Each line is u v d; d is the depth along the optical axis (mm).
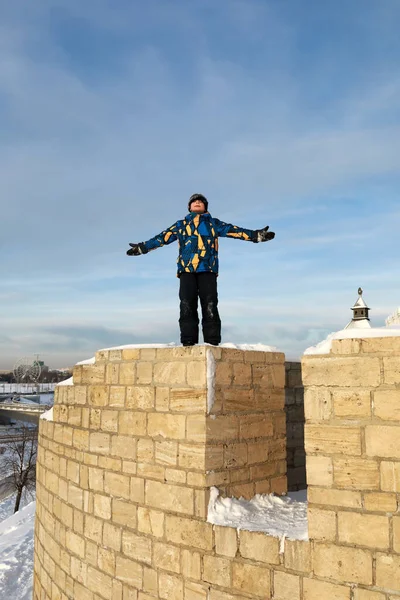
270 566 4809
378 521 4250
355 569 4305
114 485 6648
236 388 6078
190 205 7160
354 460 4402
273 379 6688
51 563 8320
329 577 4426
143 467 6223
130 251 7266
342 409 4504
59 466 8273
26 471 38250
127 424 6555
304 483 8125
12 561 14453
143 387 6387
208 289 6984
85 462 7332
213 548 5281
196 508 5543
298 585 4602
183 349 5969
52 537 8352
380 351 4391
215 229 7051
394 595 4117
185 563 5543
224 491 5738
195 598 5383
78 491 7457
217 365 5859
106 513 6734
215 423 5730
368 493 4316
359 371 4461
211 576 5262
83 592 7062
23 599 12148
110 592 6488
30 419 63031
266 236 6820
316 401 4637
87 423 7398
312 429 4629
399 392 4270
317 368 4664
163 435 6027
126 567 6277
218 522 5336
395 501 4203
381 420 4324
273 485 6477
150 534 6000
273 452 6551
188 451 5719
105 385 7070
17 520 20406
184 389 5879
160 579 5797
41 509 9305
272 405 6629
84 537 7164
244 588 4977
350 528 4359
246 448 6113
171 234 7176
